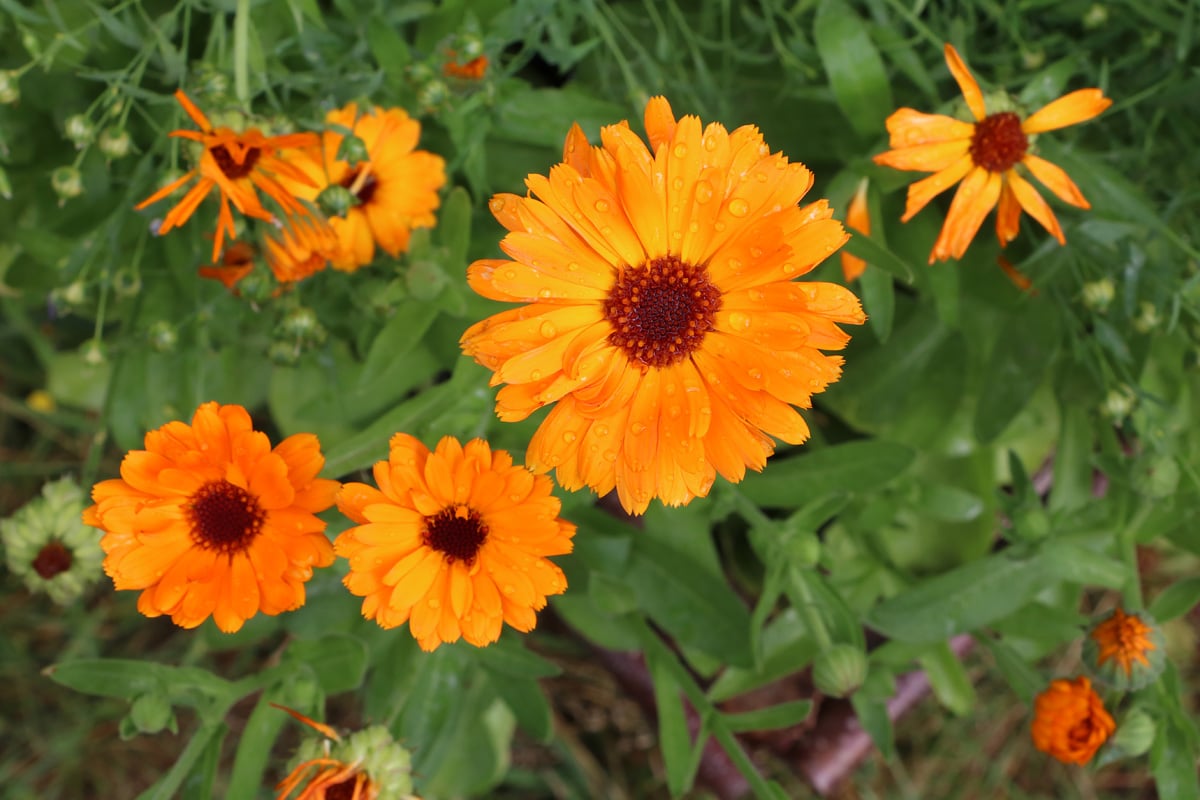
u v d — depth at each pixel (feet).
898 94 1.54
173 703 1.37
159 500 1.29
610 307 1.23
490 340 1.21
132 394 1.57
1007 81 1.53
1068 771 2.01
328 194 1.34
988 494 1.61
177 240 1.52
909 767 2.00
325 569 1.48
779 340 1.22
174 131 1.32
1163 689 1.44
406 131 1.41
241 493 1.28
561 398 1.22
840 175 1.43
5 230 1.57
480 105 1.45
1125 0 1.47
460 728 1.70
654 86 1.57
